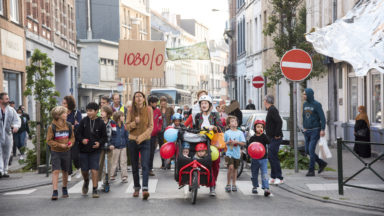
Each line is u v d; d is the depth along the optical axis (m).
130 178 13.48
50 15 36.41
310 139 13.16
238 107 17.42
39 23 33.19
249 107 33.34
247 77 43.75
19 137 20.31
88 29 64.31
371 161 10.18
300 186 11.35
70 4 43.88
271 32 17.89
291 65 13.52
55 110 10.25
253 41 40.28
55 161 10.27
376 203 9.34
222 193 10.84
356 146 10.38
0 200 10.16
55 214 8.66
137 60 19.67
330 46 11.43
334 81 22.77
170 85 93.81
